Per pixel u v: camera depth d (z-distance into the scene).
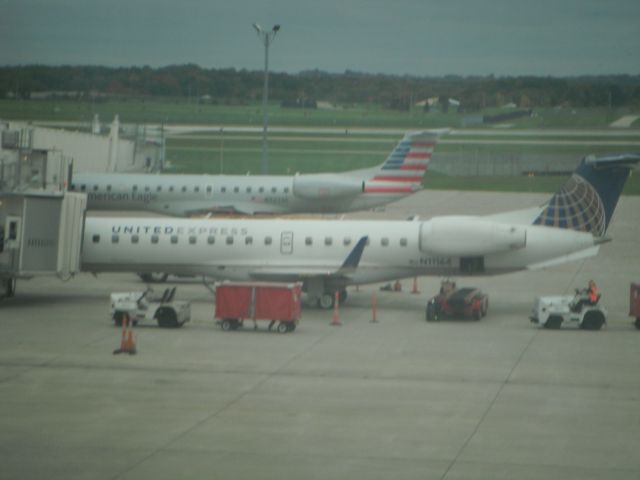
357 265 86.56
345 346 70.75
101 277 111.06
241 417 50.56
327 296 89.31
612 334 77.19
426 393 56.31
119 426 48.59
